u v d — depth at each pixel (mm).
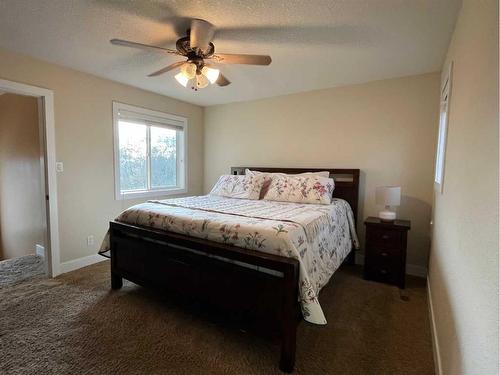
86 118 3053
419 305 2385
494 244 787
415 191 3057
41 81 2658
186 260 2002
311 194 3016
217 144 4594
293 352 1596
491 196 843
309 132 3689
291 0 1666
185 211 2357
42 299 2338
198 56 2025
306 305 1584
